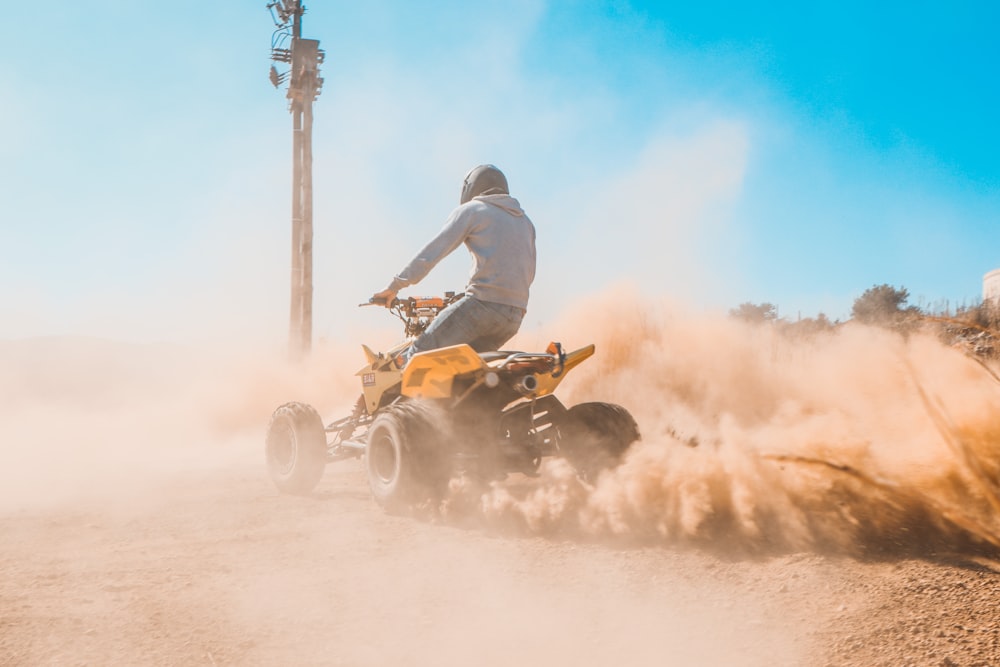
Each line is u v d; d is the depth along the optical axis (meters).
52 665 3.00
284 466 6.85
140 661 3.04
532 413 5.86
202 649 3.15
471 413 5.66
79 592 3.91
